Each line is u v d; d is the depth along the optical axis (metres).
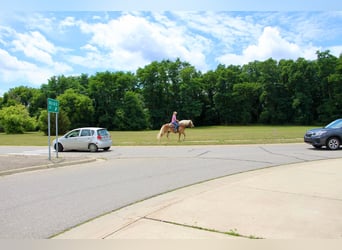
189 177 9.59
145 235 4.55
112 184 8.71
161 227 4.83
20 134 55.94
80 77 97.94
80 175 10.32
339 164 11.08
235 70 96.88
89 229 5.05
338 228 4.63
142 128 80.88
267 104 87.69
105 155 17.14
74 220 5.54
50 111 14.38
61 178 9.77
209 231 4.60
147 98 88.69
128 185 8.55
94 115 82.56
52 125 51.75
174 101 89.88
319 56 84.25
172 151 18.39
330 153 15.05
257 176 8.93
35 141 32.00
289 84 85.00
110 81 83.19
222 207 5.75
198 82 90.94
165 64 91.69
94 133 19.62
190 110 88.06
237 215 5.27
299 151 16.39
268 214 5.29
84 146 19.64
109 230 4.89
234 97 88.06
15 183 8.98
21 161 13.48
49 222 5.43
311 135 17.11
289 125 83.25
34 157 15.36
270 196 6.48
